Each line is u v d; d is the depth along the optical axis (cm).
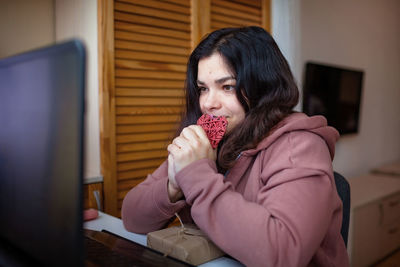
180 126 119
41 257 41
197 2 213
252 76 91
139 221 97
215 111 95
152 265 67
